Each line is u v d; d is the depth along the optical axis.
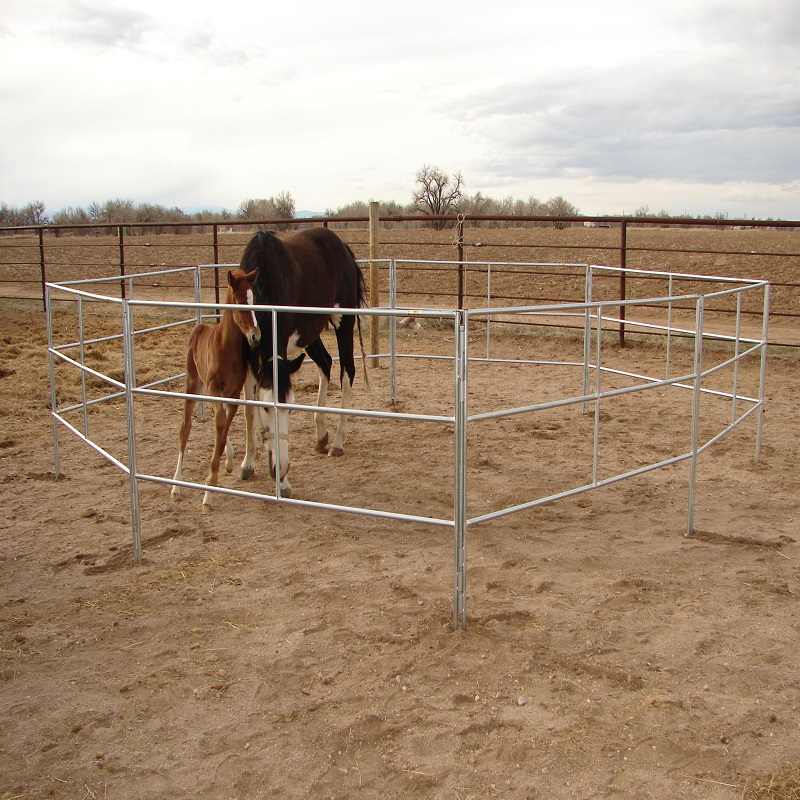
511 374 10.09
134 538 4.44
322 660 3.38
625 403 8.39
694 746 2.76
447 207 55.59
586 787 2.56
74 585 4.19
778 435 7.01
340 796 2.55
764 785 2.57
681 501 5.37
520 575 4.21
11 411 8.02
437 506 5.33
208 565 4.41
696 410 4.67
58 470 6.02
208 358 5.12
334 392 9.03
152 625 3.73
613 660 3.33
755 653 3.40
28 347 11.56
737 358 5.48
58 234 43.91
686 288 19.48
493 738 2.82
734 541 4.67
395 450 6.73
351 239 31.86
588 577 4.18
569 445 6.77
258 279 5.30
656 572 4.24
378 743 2.81
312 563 4.42
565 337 12.34
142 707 3.07
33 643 3.58
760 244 29.88
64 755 2.79
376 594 4.00
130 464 4.40
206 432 7.34
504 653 3.39
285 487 5.49
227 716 3.00
